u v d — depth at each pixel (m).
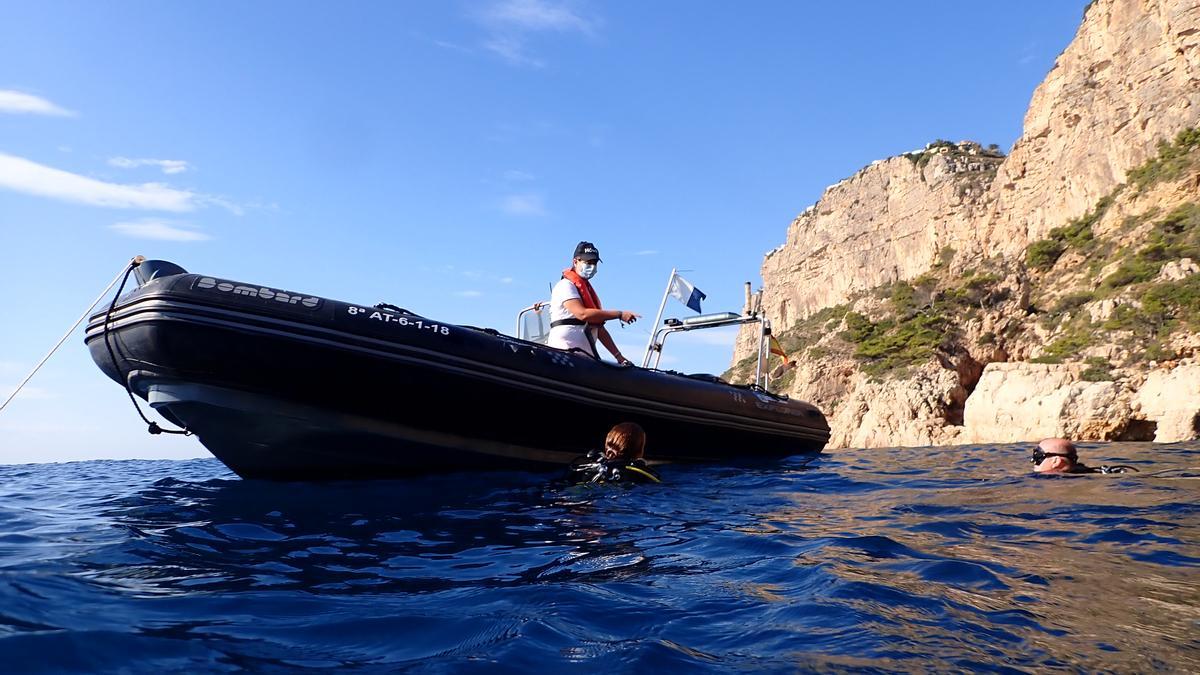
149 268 5.71
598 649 1.88
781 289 94.50
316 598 2.37
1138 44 56.50
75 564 2.76
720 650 1.88
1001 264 60.06
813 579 2.61
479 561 3.01
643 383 6.82
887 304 68.12
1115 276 47.84
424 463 6.00
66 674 1.64
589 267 6.89
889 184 81.88
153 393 5.42
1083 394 35.03
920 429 45.34
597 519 4.07
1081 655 1.82
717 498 4.96
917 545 3.24
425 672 1.70
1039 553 3.03
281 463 5.85
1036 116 65.50
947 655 1.83
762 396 8.42
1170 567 2.76
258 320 5.15
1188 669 1.72
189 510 4.38
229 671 1.70
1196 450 11.69
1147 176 53.66
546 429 6.27
